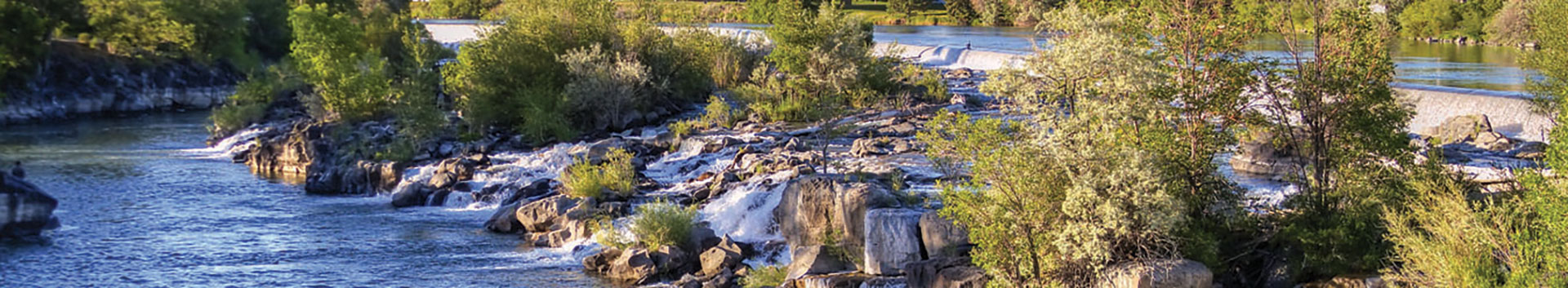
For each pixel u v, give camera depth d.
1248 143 40.66
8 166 61.75
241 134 72.31
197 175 58.62
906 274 29.14
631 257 34.25
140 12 104.75
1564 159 22.67
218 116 77.00
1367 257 25.25
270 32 129.75
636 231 36.50
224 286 35.41
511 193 46.91
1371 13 28.31
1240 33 27.88
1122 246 25.84
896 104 66.75
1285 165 39.59
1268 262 26.66
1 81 87.94
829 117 55.34
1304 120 27.86
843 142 53.28
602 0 71.44
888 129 56.50
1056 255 25.94
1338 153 27.83
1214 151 28.19
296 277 36.25
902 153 48.16
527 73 66.62
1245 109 29.08
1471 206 25.72
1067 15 26.73
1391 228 24.69
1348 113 27.56
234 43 115.38
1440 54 108.69
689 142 53.12
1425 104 59.12
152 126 85.06
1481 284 22.27
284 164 59.75
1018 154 25.91
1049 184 25.89
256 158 61.28
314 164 56.72
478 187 48.97
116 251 40.22
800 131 56.97
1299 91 27.77
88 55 99.88
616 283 33.97
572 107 63.53
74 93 93.62
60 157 65.94
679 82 72.69
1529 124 53.09
